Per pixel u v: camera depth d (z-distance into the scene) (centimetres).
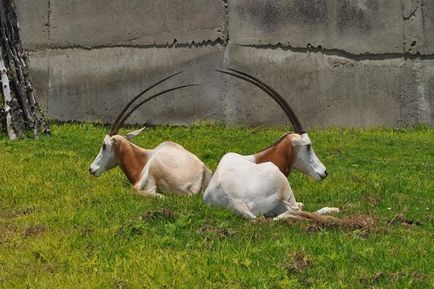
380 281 746
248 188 953
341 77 1823
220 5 1808
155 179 1077
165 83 1819
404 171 1352
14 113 1573
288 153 1032
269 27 1809
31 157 1371
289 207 963
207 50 1809
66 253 842
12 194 1123
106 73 1847
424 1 1848
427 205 1093
